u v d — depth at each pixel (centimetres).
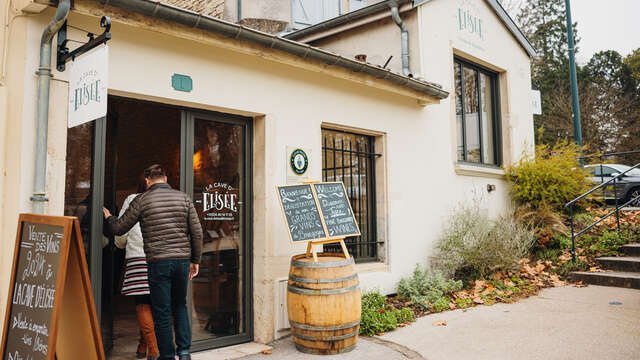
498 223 738
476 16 848
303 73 518
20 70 325
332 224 456
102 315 399
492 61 884
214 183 452
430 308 563
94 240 358
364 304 526
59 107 338
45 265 274
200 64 425
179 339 355
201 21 381
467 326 491
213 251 446
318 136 530
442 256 677
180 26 381
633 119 2511
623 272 664
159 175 374
